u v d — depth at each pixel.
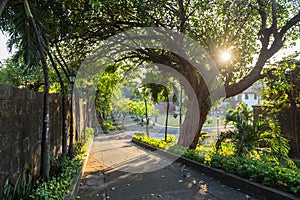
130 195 4.42
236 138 6.20
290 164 5.88
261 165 4.72
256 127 6.19
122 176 5.84
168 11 6.99
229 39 7.97
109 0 5.66
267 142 6.18
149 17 6.59
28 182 3.36
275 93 8.94
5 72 10.09
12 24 3.72
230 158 5.60
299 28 8.21
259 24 8.37
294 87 7.93
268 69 7.77
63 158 5.45
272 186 4.05
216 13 7.50
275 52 7.32
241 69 8.59
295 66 7.48
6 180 2.88
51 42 5.78
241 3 6.91
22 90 3.48
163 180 5.41
